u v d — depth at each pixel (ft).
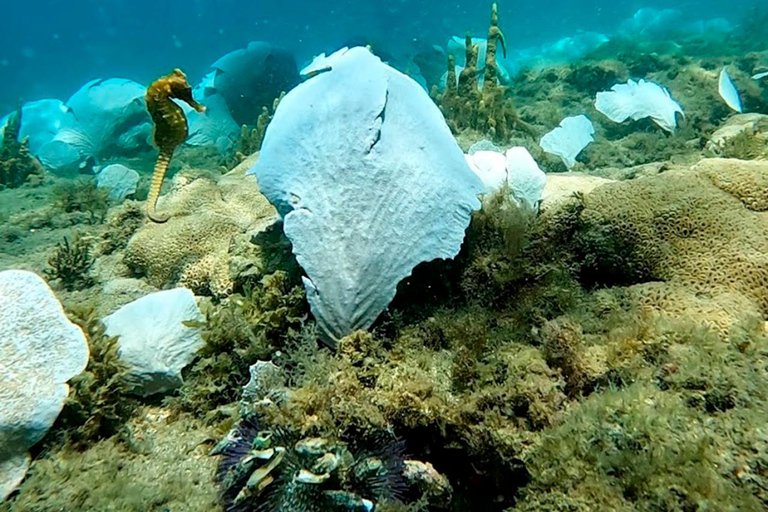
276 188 11.19
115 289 15.26
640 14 73.20
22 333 9.75
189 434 10.32
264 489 7.91
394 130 11.41
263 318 11.04
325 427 8.21
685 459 6.28
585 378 8.38
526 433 8.12
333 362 9.40
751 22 52.34
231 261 13.46
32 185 35.37
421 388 8.79
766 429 6.40
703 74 35.04
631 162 25.03
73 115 42.04
